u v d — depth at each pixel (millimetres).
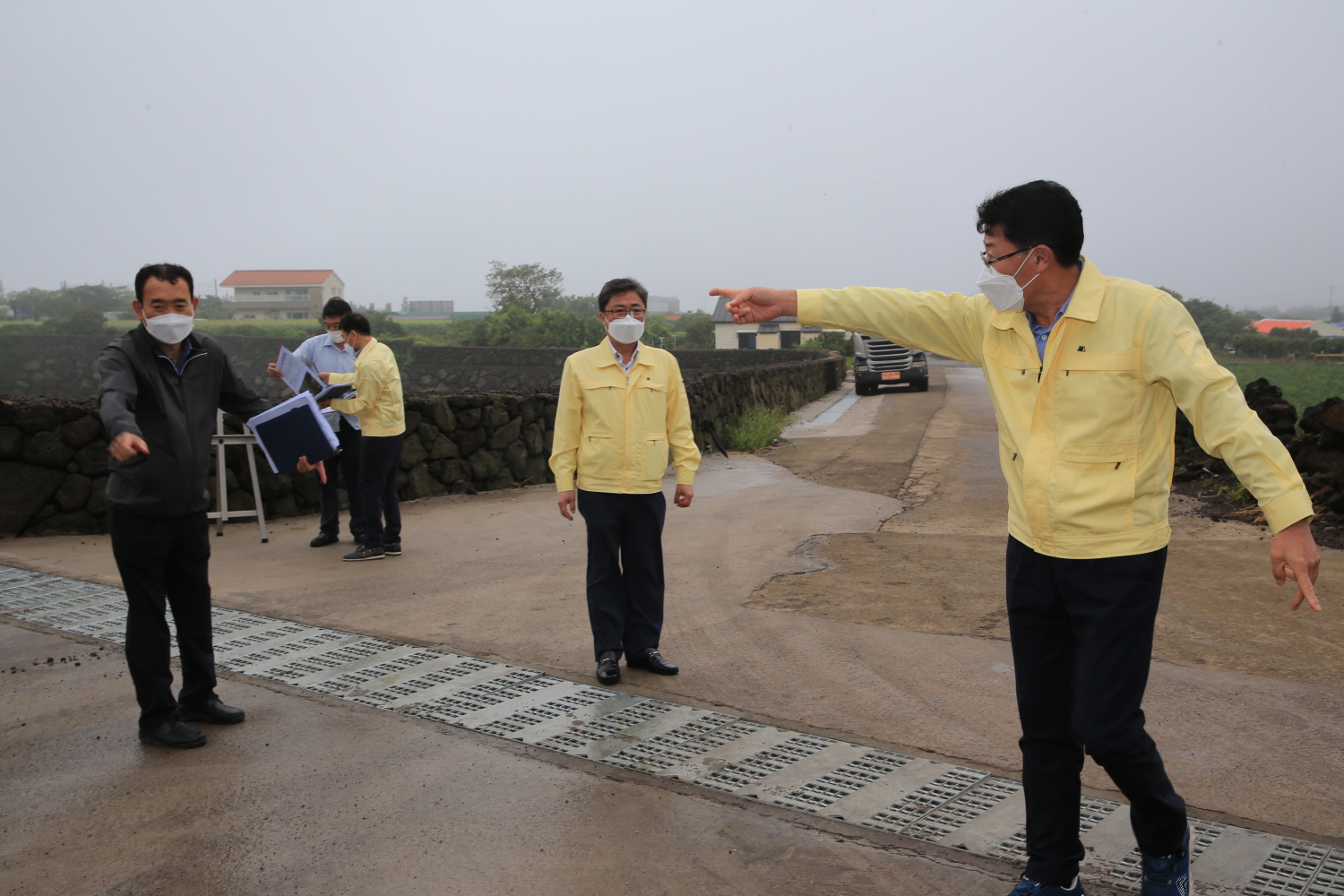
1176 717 3594
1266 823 2816
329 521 7078
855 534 7223
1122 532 2172
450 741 3502
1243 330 91250
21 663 4355
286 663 4398
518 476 10156
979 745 3404
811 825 2850
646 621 4254
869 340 28016
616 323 4156
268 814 2941
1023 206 2184
